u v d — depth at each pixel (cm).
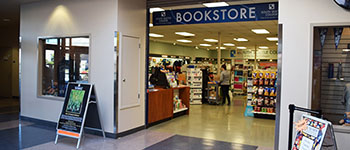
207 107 1114
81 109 530
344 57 437
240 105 1192
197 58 2180
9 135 587
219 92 1275
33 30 708
